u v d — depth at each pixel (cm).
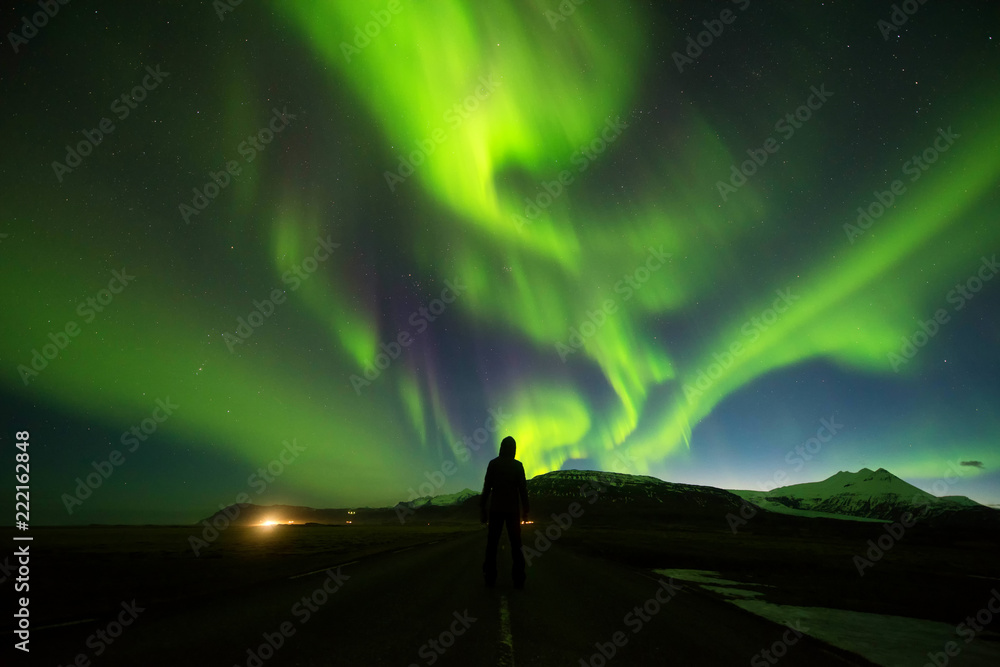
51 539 3241
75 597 784
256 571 1185
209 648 462
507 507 878
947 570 2428
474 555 1727
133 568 1264
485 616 638
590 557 1941
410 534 4841
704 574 1459
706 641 576
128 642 483
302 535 4484
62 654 437
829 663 512
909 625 772
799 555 2878
